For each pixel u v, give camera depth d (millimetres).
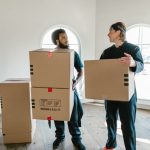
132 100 2090
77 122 2545
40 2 4414
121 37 2121
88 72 2027
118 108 2209
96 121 3654
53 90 1983
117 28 2098
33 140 2904
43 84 1979
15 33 4332
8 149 2660
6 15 4215
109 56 2207
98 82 2002
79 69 2418
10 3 4215
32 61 1940
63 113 2025
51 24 4543
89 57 4832
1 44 4254
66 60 1898
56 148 2650
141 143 2787
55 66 1922
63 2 4543
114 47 2189
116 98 1952
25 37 4414
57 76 1942
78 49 4824
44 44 4602
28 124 2793
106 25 4637
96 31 4754
